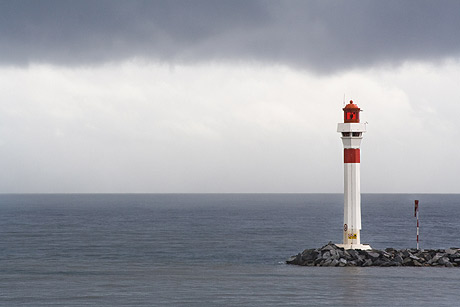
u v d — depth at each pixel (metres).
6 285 75.31
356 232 94.31
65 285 75.12
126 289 71.75
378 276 80.94
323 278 79.44
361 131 90.81
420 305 61.41
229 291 69.88
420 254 94.69
